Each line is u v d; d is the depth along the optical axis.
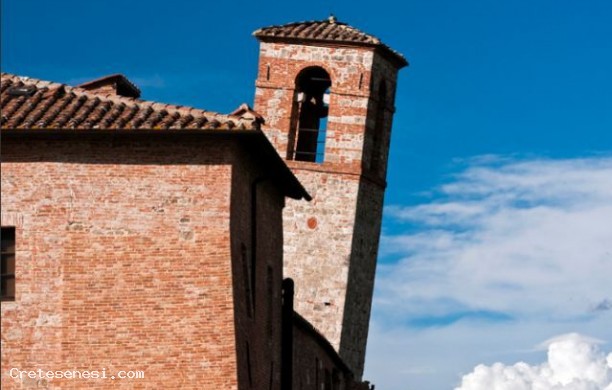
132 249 50.41
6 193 50.56
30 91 52.12
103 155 50.62
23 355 50.09
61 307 50.16
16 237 50.47
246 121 50.84
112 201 50.53
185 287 50.34
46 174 50.56
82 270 50.31
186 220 50.50
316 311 77.12
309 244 77.44
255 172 53.78
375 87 78.75
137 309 50.22
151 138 50.59
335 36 78.44
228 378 50.03
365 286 79.00
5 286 50.50
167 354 50.09
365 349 79.50
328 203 77.69
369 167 78.81
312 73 79.19
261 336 54.97
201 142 50.75
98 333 50.09
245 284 52.47
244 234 52.56
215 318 50.25
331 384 72.12
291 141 78.50
